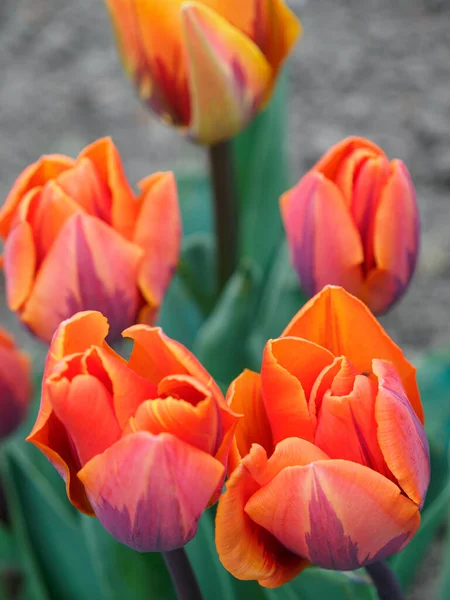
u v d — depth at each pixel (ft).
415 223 2.29
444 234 5.00
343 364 1.88
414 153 5.40
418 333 4.62
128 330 1.85
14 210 2.30
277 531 1.89
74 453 1.88
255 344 3.09
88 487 1.83
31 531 2.71
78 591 2.76
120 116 6.04
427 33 6.11
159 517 1.84
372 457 1.88
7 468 2.69
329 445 1.88
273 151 3.39
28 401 2.64
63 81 6.34
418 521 1.88
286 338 1.88
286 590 2.40
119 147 5.82
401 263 2.30
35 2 6.83
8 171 5.77
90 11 6.79
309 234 2.30
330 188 2.27
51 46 6.57
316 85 5.93
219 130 2.57
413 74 5.86
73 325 1.86
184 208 3.64
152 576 2.52
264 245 3.45
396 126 5.57
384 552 1.90
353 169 2.29
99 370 1.85
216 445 1.84
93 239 2.23
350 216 2.28
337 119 5.68
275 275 3.44
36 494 2.70
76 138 5.92
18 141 5.98
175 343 1.84
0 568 3.25
